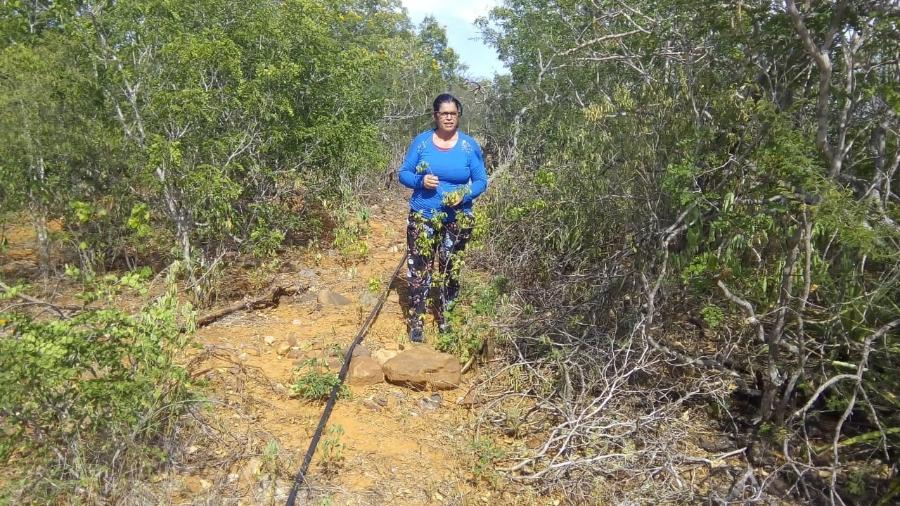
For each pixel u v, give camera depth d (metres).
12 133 4.13
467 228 4.46
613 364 3.76
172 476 2.78
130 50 4.61
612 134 4.35
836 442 2.80
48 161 4.43
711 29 3.43
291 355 4.10
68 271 3.04
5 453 2.51
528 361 3.91
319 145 6.25
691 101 3.57
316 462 3.04
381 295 5.28
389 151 10.03
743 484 2.97
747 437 3.37
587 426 3.28
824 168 2.92
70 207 4.36
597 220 4.81
